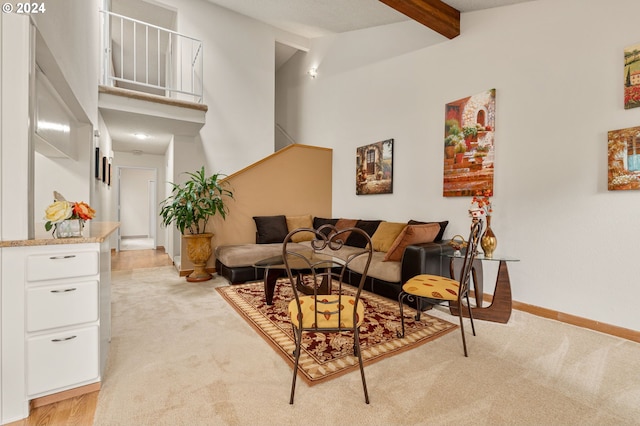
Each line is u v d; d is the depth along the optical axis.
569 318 2.56
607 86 2.36
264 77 5.68
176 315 2.68
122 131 4.77
